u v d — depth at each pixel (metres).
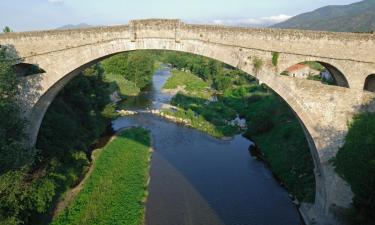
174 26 24.55
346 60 21.64
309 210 25.00
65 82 27.14
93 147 38.28
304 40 22.03
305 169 29.50
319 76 58.69
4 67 20.16
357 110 21.41
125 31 24.81
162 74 99.62
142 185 29.70
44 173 23.25
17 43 24.53
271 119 44.22
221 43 23.86
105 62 75.44
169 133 45.38
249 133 44.38
